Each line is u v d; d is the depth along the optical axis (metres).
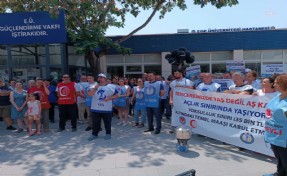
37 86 9.16
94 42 12.96
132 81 13.06
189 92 7.69
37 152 6.90
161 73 19.19
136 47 19.16
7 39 13.25
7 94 9.87
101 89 7.96
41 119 9.59
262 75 11.69
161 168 5.48
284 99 4.11
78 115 10.89
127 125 10.15
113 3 13.92
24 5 14.50
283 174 4.44
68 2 13.45
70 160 6.17
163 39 18.95
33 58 15.12
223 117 6.77
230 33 18.64
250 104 6.15
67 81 9.34
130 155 6.38
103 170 5.47
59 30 13.12
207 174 5.10
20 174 5.44
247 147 6.24
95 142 7.67
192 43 18.86
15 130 9.82
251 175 5.02
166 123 10.34
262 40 18.48
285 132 4.04
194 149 6.72
